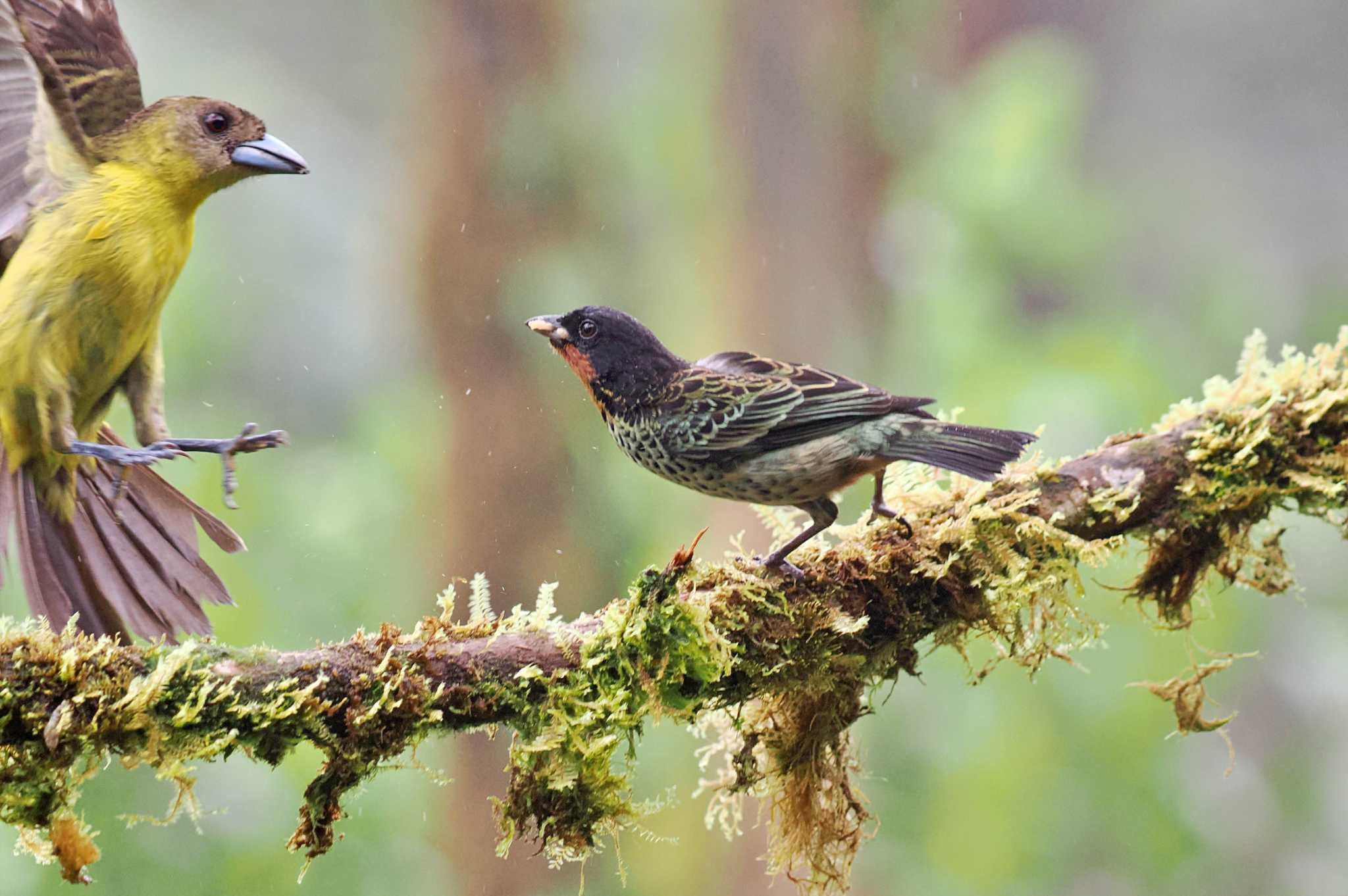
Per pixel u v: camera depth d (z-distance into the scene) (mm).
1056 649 6832
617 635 5633
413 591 14141
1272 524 7676
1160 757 13102
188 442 6664
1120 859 12859
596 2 16734
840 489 7273
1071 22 23812
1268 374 7375
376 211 18594
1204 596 7629
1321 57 24422
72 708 4914
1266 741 15828
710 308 16781
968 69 22234
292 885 10930
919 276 15141
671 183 16766
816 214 16859
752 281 16719
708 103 16812
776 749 6629
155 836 10578
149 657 5078
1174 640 12727
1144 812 12836
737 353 7953
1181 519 7109
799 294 16766
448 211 15617
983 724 12930
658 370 7582
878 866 12656
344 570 13492
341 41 20797
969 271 14883
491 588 14445
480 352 15312
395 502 14445
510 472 14781
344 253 18531
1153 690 7293
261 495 13477
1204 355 18703
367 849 11625
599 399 7699
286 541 13477
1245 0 24375
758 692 6129
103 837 10312
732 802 6895
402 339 16297
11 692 4879
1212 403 7309
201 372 15406
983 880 12492
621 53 17219
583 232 15883
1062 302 16766
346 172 19812
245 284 17219
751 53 16781
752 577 6141
